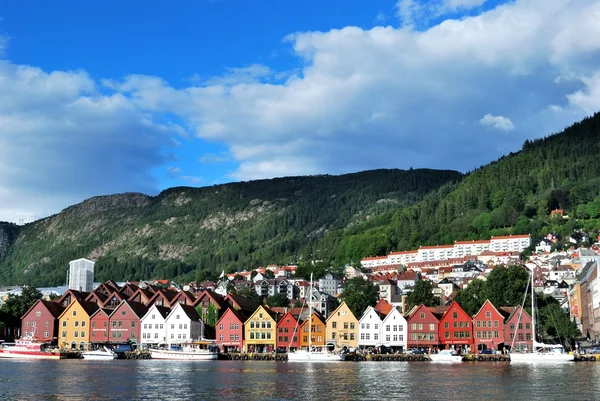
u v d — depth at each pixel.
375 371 147.25
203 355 191.00
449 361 181.00
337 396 103.88
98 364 166.38
